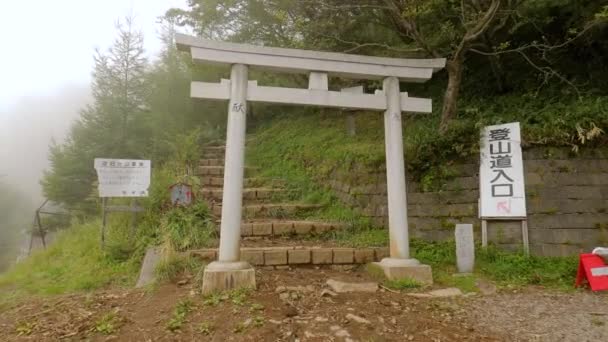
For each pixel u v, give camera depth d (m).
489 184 5.85
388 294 4.29
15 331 3.45
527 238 5.46
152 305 3.85
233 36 10.08
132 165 5.70
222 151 10.53
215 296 3.91
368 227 6.50
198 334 3.27
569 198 5.59
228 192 4.42
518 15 7.16
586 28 6.39
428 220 6.18
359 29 9.02
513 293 4.46
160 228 5.69
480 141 6.03
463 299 4.24
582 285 4.64
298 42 8.46
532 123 6.21
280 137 10.93
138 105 14.22
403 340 3.19
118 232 5.79
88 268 5.07
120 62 14.39
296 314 3.59
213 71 12.16
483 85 8.85
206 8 9.84
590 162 5.69
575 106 6.36
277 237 6.09
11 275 5.07
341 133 9.73
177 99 12.91
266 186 8.14
